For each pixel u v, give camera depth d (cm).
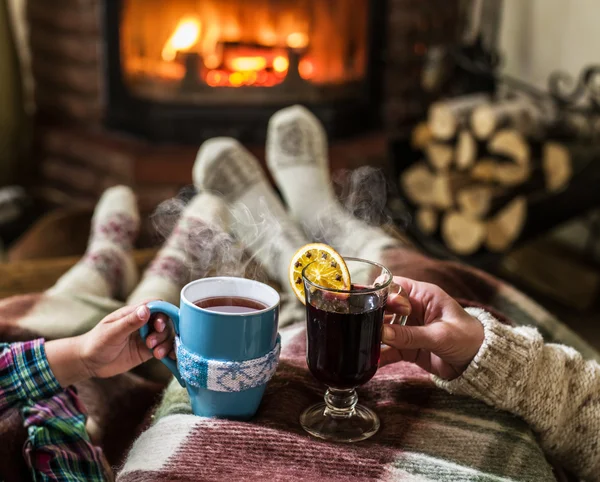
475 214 211
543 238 252
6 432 79
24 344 78
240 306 74
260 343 69
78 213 176
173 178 237
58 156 266
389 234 143
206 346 68
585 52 240
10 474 79
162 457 67
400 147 229
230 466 66
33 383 77
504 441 71
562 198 208
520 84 237
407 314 75
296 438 69
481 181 216
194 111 242
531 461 69
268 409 74
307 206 164
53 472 77
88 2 246
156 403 89
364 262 78
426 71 235
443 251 223
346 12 251
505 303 111
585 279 225
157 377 104
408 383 80
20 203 254
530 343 75
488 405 77
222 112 243
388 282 69
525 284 238
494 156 213
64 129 265
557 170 202
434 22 262
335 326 67
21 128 270
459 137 213
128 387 96
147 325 73
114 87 246
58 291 123
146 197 238
